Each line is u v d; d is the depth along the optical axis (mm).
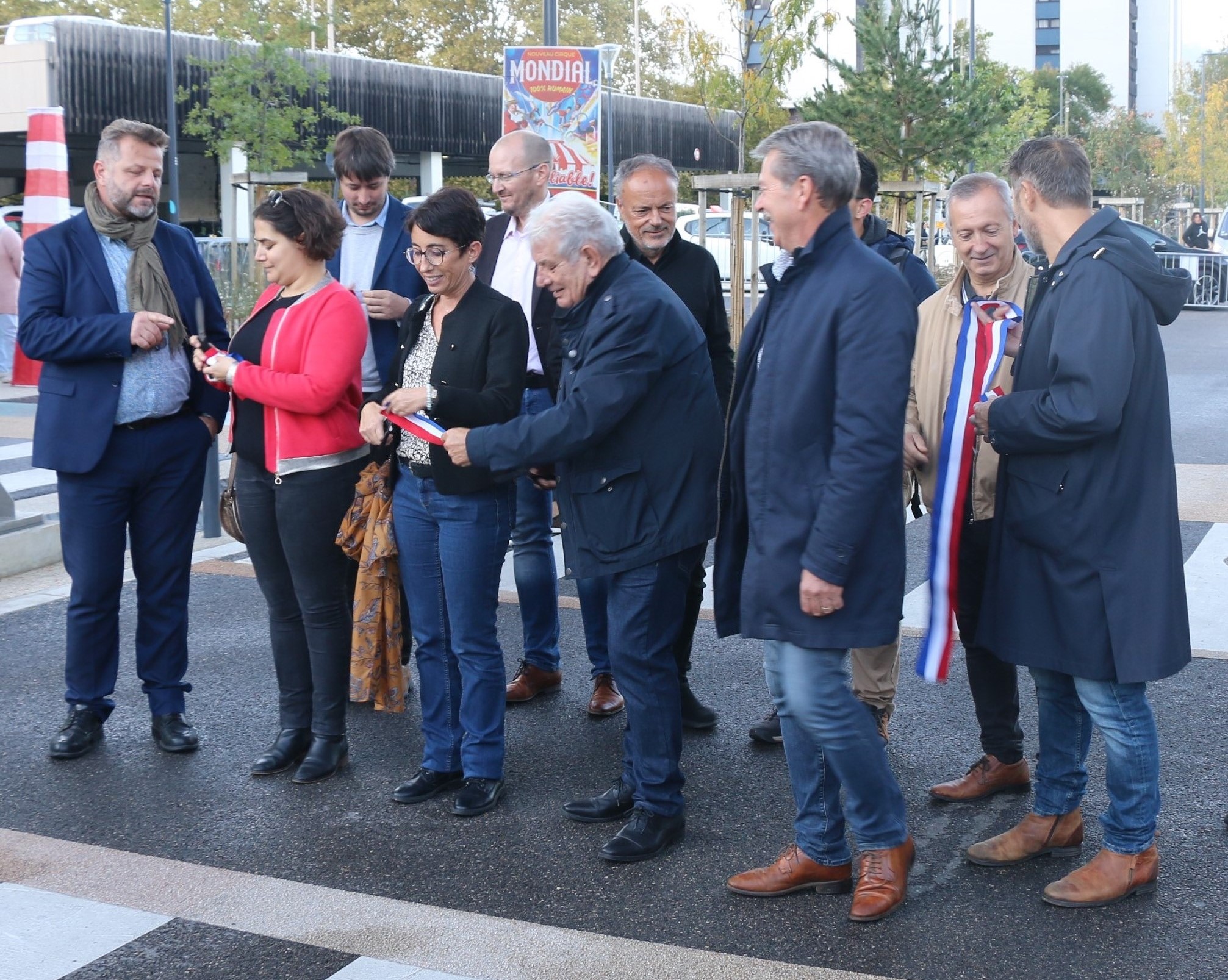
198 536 8406
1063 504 3430
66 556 4809
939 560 3703
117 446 4707
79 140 32344
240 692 5492
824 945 3400
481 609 4266
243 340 4465
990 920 3520
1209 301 26688
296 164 29484
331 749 4609
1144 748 3508
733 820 4215
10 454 10961
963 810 4242
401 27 56719
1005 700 4254
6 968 3336
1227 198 63156
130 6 43375
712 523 3902
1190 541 7656
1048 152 3506
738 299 10188
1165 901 3602
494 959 3348
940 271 21156
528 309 5340
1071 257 3428
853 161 3340
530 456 3785
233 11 27969
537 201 5332
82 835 4137
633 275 3777
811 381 3309
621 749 4859
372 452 4531
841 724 3451
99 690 4859
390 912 3615
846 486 3234
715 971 3266
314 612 4531
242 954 3395
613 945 3412
